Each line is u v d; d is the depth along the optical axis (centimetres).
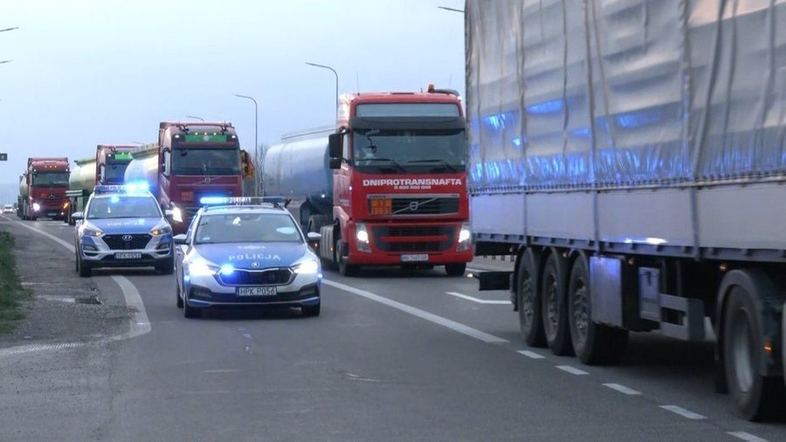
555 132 2373
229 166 7081
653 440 1568
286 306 3206
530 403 1869
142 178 8369
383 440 1590
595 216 2178
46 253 6731
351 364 2328
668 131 1855
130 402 1905
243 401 1905
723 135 1667
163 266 5075
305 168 5944
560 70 2339
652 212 1925
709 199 1719
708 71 1716
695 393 1953
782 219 1503
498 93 2719
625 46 2027
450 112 4762
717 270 1848
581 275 2300
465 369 2253
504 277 2823
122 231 4916
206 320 3177
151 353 2508
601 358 2281
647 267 2012
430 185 4738
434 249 4750
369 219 4716
